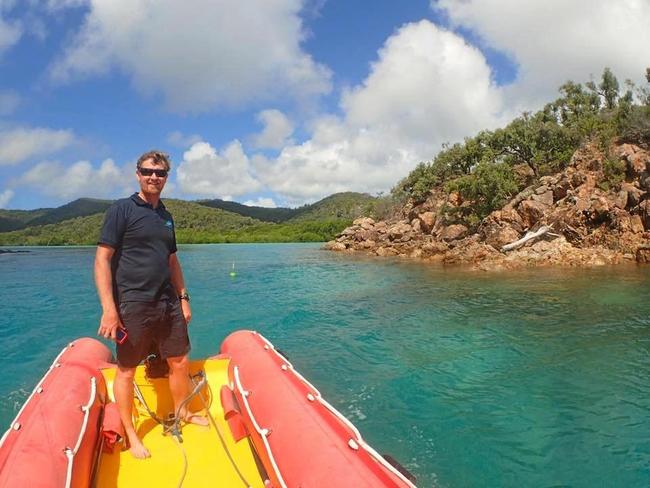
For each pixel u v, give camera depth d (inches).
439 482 160.9
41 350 333.7
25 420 128.6
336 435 121.1
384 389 245.6
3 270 939.3
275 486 118.3
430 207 1483.8
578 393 235.3
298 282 679.1
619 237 847.1
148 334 142.6
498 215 1044.5
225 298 541.3
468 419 209.5
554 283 578.2
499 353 301.6
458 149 1581.0
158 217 144.0
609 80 1577.3
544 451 180.7
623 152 969.5
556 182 1063.0
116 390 141.7
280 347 326.0
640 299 459.2
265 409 141.1
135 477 130.6
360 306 472.4
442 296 514.6
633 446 182.7
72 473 112.3
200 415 159.3
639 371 262.5
